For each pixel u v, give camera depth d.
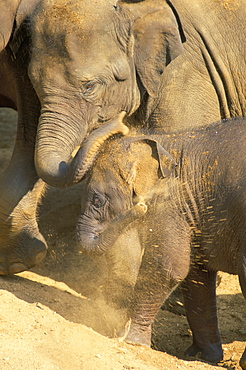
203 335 11.08
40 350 8.98
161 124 12.45
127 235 10.45
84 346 9.38
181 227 10.43
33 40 11.21
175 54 12.02
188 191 10.41
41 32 11.16
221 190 10.23
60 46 11.02
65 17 11.22
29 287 11.66
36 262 12.18
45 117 11.04
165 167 9.91
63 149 10.91
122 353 9.55
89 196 10.02
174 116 12.45
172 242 10.38
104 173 9.91
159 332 12.05
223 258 10.53
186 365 9.73
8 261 12.02
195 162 10.46
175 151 10.59
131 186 9.87
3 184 12.02
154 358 9.77
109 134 10.02
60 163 10.48
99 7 11.49
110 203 9.91
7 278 12.06
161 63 12.03
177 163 10.46
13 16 11.65
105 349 9.51
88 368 8.74
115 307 10.72
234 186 10.10
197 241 10.64
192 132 10.84
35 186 12.09
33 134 12.33
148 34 11.85
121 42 11.58
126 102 11.84
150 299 10.50
